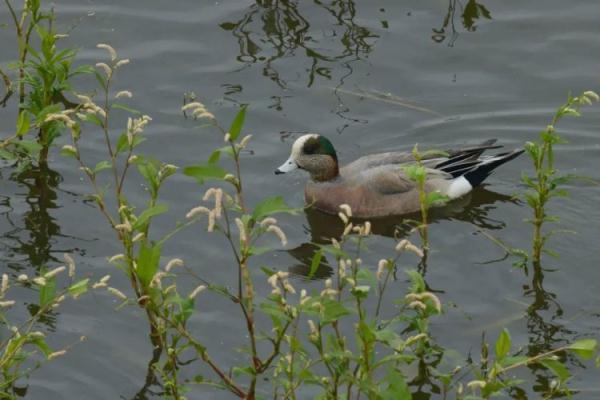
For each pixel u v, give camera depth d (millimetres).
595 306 13352
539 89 17781
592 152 16656
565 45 18641
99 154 16078
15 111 16891
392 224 16016
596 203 15570
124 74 17750
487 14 19281
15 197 15211
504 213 15805
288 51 18297
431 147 16938
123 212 11727
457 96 17672
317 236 15414
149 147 16281
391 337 9398
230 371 12047
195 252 14211
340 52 18312
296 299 13523
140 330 12734
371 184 16297
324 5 19391
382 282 13828
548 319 13125
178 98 17281
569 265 14180
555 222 15188
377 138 17062
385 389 10305
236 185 9867
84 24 18750
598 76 17984
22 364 12148
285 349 12281
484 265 14281
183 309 10000
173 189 15445
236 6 19328
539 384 11984
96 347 12453
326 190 16344
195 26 18844
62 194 15281
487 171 16516
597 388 11891
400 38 18656
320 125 17031
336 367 9852
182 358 12289
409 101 17547
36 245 14234
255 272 13977
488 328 12961
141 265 9836
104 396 11797
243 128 16828
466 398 9875
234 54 18219
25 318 12812
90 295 13273
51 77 15320
